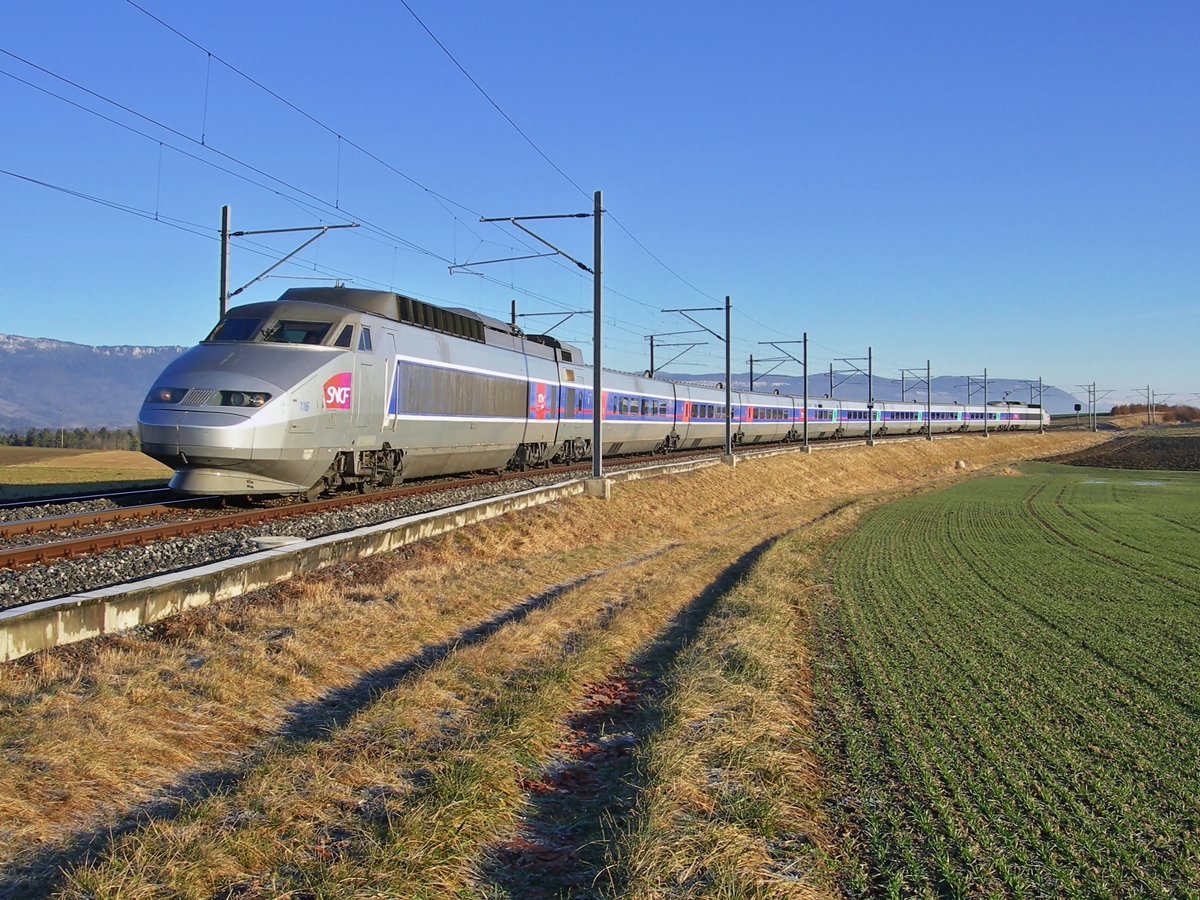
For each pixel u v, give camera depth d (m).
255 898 5.16
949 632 14.15
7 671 8.27
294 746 7.53
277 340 18.25
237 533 14.82
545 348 32.88
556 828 6.73
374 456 20.67
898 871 5.91
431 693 9.10
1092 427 143.75
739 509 35.44
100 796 6.46
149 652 9.40
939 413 93.88
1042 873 5.90
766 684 10.22
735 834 6.12
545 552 20.12
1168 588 19.00
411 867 5.57
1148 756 8.35
